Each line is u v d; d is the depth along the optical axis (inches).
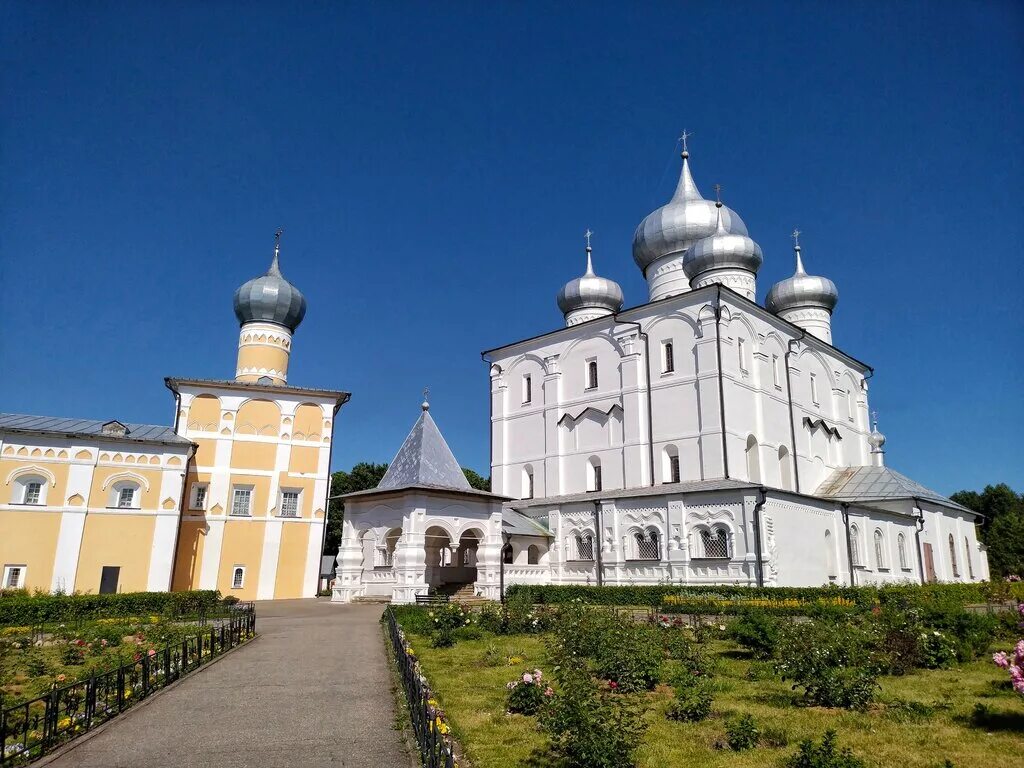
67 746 402.6
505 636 855.1
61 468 1406.3
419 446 1389.0
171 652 671.1
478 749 388.2
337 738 416.5
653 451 1567.4
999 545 2768.2
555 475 1744.6
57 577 1362.0
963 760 364.5
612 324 1712.6
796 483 1658.5
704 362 1515.7
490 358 1980.8
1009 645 743.7
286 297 1963.6
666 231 1903.3
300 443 1734.7
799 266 2114.9
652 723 435.8
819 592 1074.7
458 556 1606.8
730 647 741.9
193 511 1609.3
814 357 1889.8
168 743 407.5
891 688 532.4
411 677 470.9
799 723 434.0
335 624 1009.5
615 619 734.5
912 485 1763.0
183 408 1658.5
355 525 1433.3
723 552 1294.3
